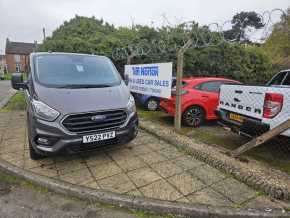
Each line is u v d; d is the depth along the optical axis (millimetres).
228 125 4543
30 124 3389
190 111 6113
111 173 3447
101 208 2764
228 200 2801
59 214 2631
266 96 3539
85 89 3764
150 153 4215
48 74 3957
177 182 3207
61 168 3572
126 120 3680
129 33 13250
